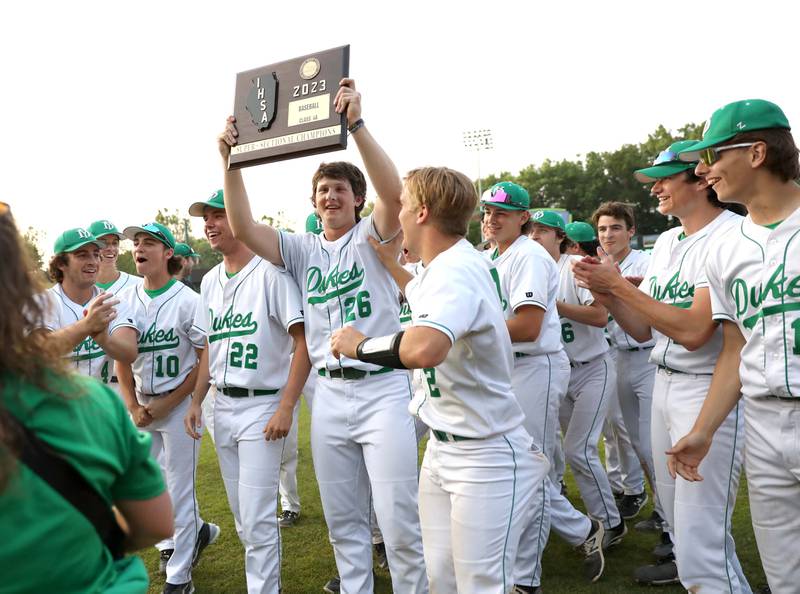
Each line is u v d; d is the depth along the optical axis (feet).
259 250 11.78
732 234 8.72
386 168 10.64
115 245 18.42
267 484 11.96
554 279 14.34
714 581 9.56
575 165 233.96
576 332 15.48
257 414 12.13
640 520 17.22
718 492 9.61
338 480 11.49
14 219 4.16
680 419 10.20
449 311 7.29
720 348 9.91
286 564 15.33
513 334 13.35
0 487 3.63
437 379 8.18
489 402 8.08
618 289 9.89
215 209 12.69
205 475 23.47
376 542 15.35
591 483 15.25
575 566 14.35
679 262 10.87
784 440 8.03
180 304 14.48
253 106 10.78
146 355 14.35
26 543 3.79
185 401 14.47
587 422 15.42
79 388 4.17
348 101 9.87
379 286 11.57
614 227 18.35
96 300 11.67
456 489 8.20
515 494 8.11
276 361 12.25
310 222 17.16
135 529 4.82
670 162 10.68
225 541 17.01
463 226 8.22
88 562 4.12
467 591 8.07
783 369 7.86
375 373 11.07
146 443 4.62
